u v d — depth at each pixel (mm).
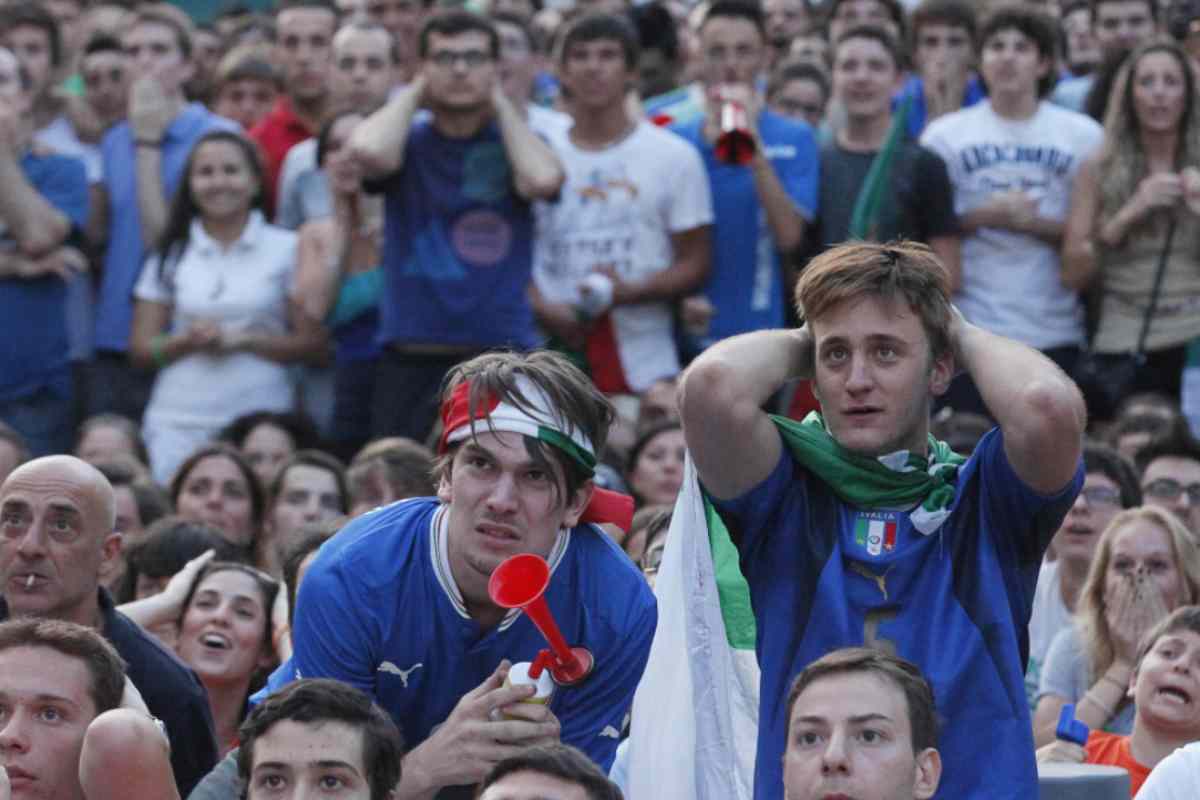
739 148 28484
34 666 15211
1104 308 29688
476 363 15070
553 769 13008
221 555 22500
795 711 13266
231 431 29906
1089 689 21000
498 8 36500
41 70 33500
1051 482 13648
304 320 31141
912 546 13898
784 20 39188
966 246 29828
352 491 25156
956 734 13516
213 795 15273
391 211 28766
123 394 32125
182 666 18266
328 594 15117
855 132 30547
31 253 31078
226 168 31109
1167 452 25141
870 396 13781
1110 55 31281
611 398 29719
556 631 14406
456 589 15055
